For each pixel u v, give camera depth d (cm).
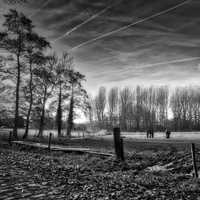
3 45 2662
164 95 9806
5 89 2930
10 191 577
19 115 3144
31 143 2102
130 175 864
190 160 1077
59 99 3641
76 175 826
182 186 679
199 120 8969
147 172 958
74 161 1254
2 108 3067
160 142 1961
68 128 3947
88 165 1143
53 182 693
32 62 2922
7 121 3131
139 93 9925
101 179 766
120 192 596
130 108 9800
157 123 9544
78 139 3061
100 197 552
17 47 2717
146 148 1680
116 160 1176
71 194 569
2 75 2770
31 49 2841
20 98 3103
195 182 729
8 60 2734
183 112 9356
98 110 9631
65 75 3656
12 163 1046
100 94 9925
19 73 2792
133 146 1873
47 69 3431
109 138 3272
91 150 1561
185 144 1667
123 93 10044
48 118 3556
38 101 3284
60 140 2842
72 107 3838
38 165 1009
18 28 2730
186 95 9519
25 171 858
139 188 650
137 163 1146
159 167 1085
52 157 1373
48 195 554
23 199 515
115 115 9856
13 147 1969
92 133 5244
